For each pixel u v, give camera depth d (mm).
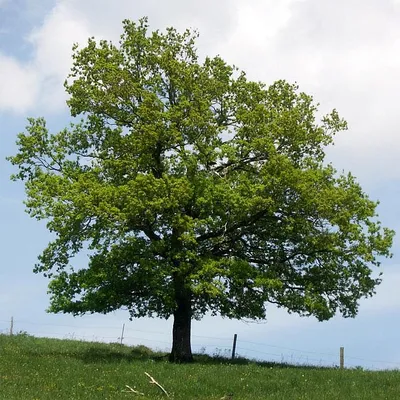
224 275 35000
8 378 27828
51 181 34750
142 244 34844
